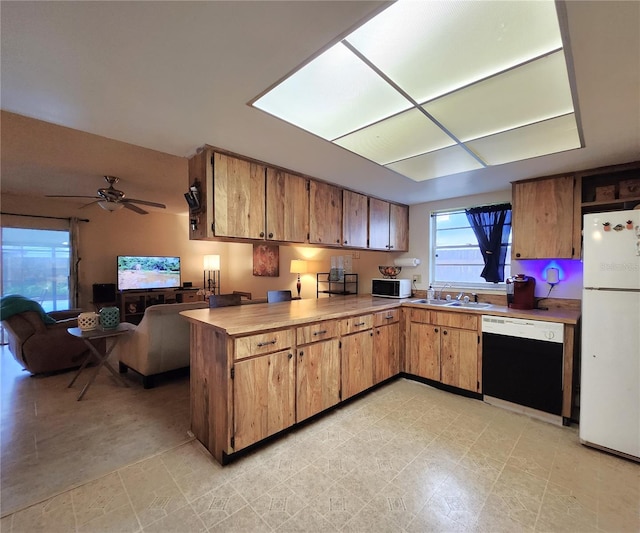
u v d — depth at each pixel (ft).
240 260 24.57
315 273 17.33
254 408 6.84
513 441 7.39
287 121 5.98
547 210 9.32
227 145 7.15
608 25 3.51
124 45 3.86
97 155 9.96
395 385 10.83
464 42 3.89
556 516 5.16
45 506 5.31
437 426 8.05
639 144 6.93
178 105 5.37
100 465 6.42
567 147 7.17
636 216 6.66
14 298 11.57
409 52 4.09
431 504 5.41
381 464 6.49
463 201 12.07
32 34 3.62
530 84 4.81
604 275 6.97
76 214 18.33
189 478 6.05
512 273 10.73
